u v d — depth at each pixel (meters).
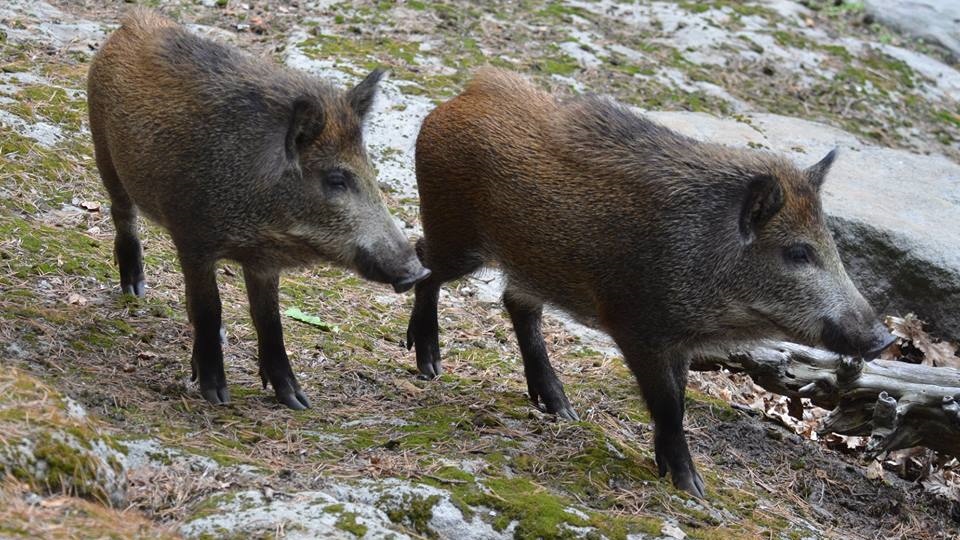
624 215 14.42
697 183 14.29
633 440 16.30
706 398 18.38
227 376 15.88
